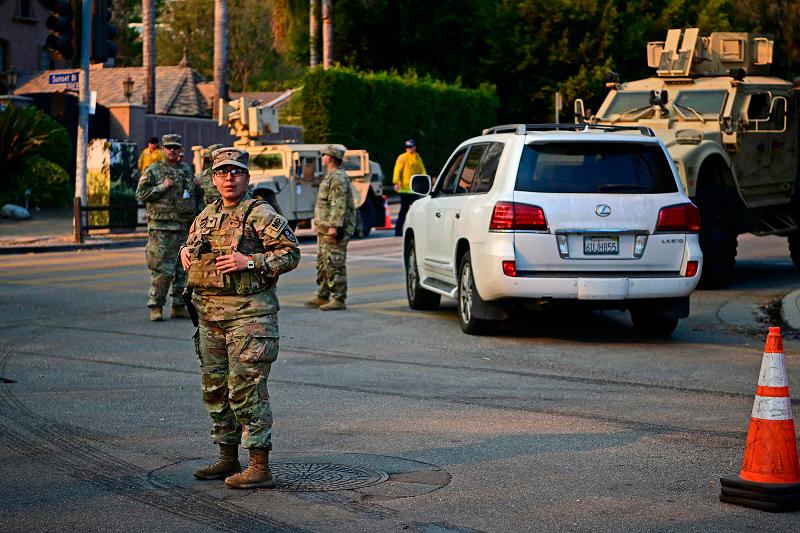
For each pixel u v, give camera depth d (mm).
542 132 22703
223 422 12266
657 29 102188
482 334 23391
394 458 13227
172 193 26000
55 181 62375
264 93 119125
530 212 21469
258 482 11898
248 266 11625
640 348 21766
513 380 18469
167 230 26062
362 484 12062
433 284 25891
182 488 11984
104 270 37688
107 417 15711
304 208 50469
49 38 37125
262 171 49875
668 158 22344
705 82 33281
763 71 35031
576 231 21516
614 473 12516
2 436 14531
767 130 32688
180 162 26250
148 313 27500
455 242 23719
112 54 38375
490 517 10883
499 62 102500
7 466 12977
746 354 21016
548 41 102000
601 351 21422
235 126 51844
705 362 20141
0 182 61531
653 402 16562
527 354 21109
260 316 11773
